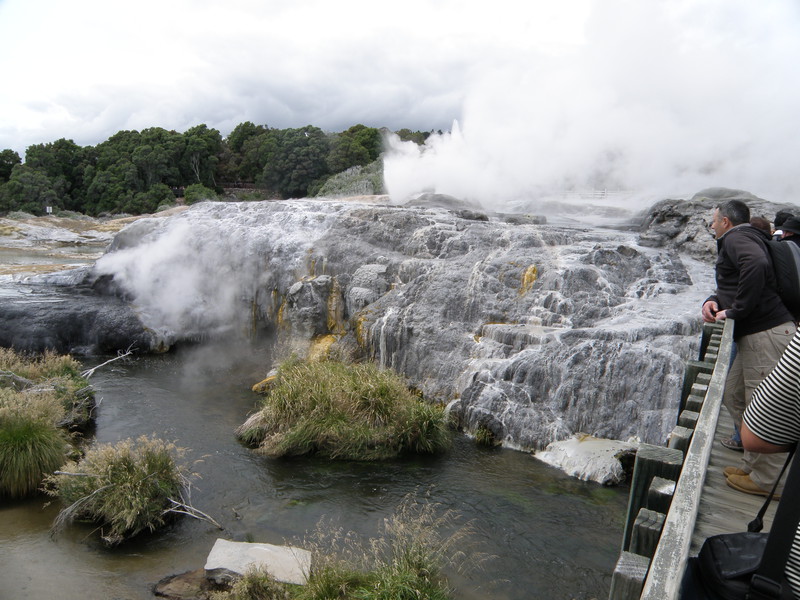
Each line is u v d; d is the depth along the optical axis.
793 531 1.44
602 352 9.49
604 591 6.04
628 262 11.70
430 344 11.25
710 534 2.97
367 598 5.48
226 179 73.38
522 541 6.87
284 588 5.85
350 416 9.48
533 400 9.73
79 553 6.62
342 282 13.24
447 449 9.38
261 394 11.94
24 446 7.91
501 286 11.48
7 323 14.41
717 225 4.21
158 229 17.52
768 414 1.66
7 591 5.88
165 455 7.83
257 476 8.43
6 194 57.47
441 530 7.07
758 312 3.69
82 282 17.70
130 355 14.71
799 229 4.13
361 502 7.75
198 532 7.07
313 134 58.84
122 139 73.06
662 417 8.88
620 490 8.13
